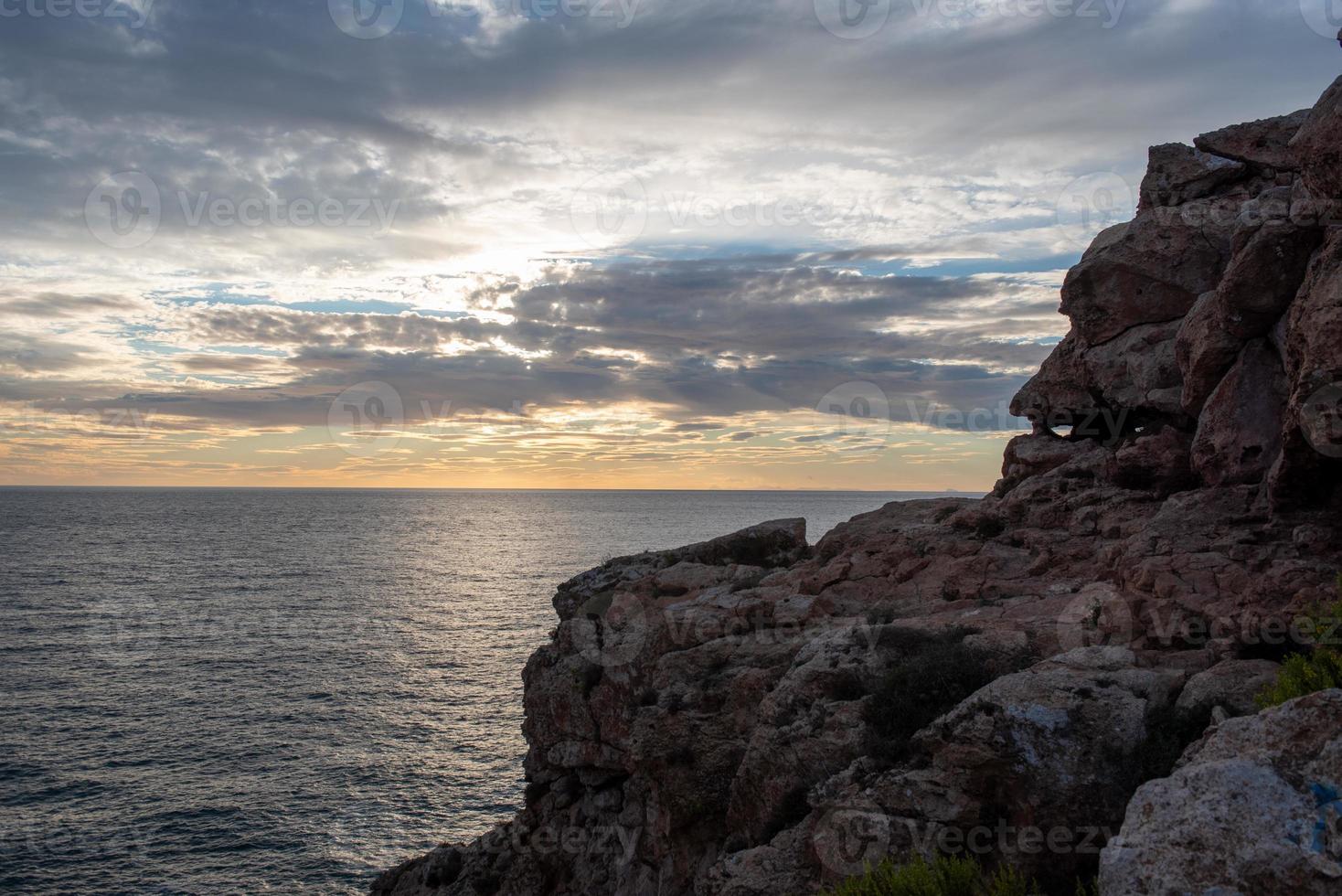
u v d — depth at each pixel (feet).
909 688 51.06
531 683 87.97
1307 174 53.67
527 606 467.93
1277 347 60.80
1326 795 26.32
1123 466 73.31
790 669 60.85
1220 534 56.34
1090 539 69.67
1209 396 66.33
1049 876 38.96
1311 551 51.34
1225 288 61.05
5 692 290.15
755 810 55.93
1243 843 26.35
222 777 215.31
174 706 276.41
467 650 356.38
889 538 81.35
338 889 160.66
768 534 97.60
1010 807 41.16
